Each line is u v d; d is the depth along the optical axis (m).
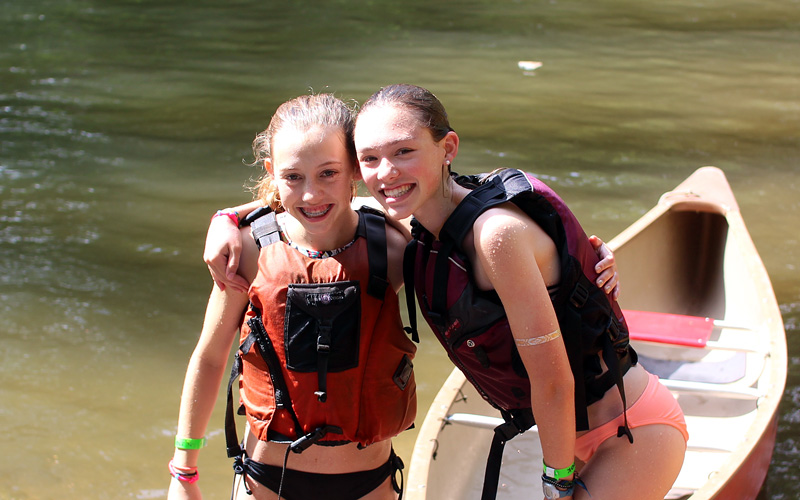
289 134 1.71
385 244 1.83
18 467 3.15
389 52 9.95
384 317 1.83
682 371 3.68
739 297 4.00
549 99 8.16
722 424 3.32
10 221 5.29
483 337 1.75
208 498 3.01
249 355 1.85
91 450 3.27
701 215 4.44
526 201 1.70
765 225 5.36
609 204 5.64
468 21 11.50
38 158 6.42
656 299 4.38
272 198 1.90
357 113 1.83
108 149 6.68
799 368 3.83
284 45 10.30
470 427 2.90
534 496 2.84
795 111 7.83
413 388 1.96
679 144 6.92
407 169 1.66
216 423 3.47
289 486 1.89
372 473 1.93
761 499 3.09
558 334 1.67
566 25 11.30
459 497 2.71
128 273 4.67
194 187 5.92
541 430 1.73
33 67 9.08
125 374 3.76
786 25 11.34
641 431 1.87
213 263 1.82
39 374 3.74
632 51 10.05
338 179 1.74
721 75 9.05
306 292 1.77
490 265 1.64
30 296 4.39
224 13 11.95
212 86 8.55
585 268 1.76
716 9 12.26
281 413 1.83
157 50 9.97
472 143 6.85
